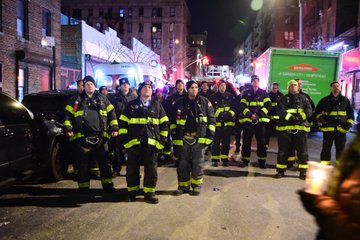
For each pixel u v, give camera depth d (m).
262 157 8.49
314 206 1.82
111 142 7.35
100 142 6.18
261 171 8.16
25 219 4.95
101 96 6.31
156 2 75.62
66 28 25.50
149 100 5.90
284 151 7.47
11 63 15.53
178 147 6.20
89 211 5.29
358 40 29.92
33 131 6.29
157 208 5.45
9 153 5.53
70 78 24.27
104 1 76.12
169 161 9.14
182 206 5.55
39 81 17.84
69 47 25.55
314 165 1.87
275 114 9.74
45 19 18.64
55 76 17.55
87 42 26.52
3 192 6.30
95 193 6.25
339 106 7.73
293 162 8.40
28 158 6.10
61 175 7.18
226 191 6.43
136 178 5.88
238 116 8.81
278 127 7.55
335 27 34.62
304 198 1.88
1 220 4.91
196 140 6.13
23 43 16.38
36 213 5.21
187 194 6.22
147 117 5.75
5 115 5.66
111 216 5.08
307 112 7.39
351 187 1.62
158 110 5.89
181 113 6.18
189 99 6.27
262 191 6.45
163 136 5.88
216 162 8.66
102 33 30.19
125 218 5.00
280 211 5.35
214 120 6.26
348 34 31.58
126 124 5.84
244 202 5.78
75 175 7.62
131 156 5.78
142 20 76.06
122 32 76.44
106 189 6.31
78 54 25.44
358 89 28.56
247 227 4.70
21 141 5.88
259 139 8.48
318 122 8.04
